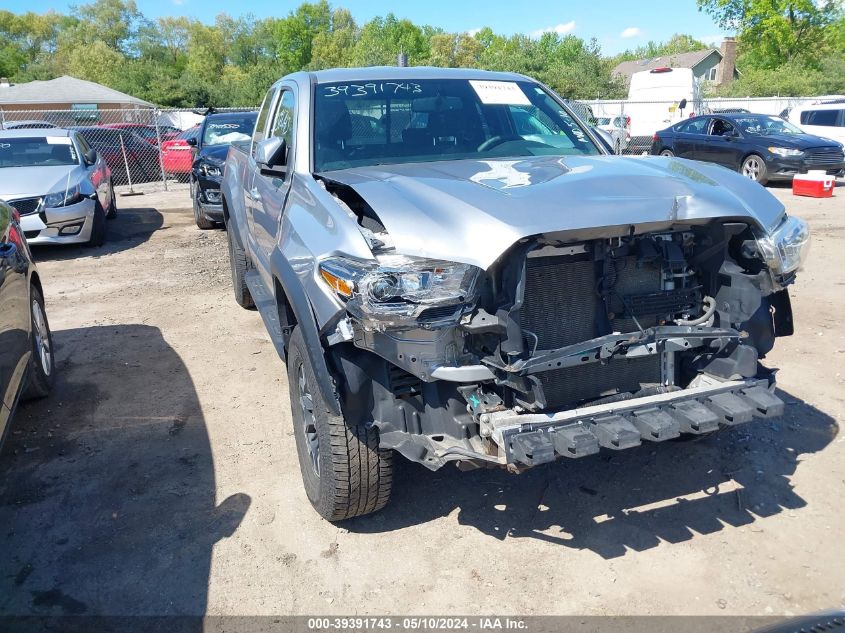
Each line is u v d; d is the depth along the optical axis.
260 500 3.66
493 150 4.05
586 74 39.25
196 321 6.62
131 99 39.19
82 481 3.87
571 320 2.95
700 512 3.42
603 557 3.13
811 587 2.89
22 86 38.28
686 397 2.89
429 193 3.00
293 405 3.62
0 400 3.56
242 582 3.06
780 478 3.68
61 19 99.38
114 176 19.34
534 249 2.77
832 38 45.50
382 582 3.04
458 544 3.26
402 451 2.83
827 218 10.98
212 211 11.21
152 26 90.50
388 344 2.69
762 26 46.25
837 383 4.79
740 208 2.99
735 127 16.20
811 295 6.78
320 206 3.27
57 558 3.24
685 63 57.66
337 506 3.19
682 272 3.09
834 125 18.64
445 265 2.67
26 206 9.45
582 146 4.29
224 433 4.39
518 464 2.66
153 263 9.23
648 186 3.01
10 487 3.83
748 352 3.00
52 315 6.93
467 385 2.79
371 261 2.74
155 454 4.14
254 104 48.94
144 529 3.44
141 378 5.27
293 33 87.62
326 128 4.00
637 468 3.82
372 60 51.78
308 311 2.99
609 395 3.04
